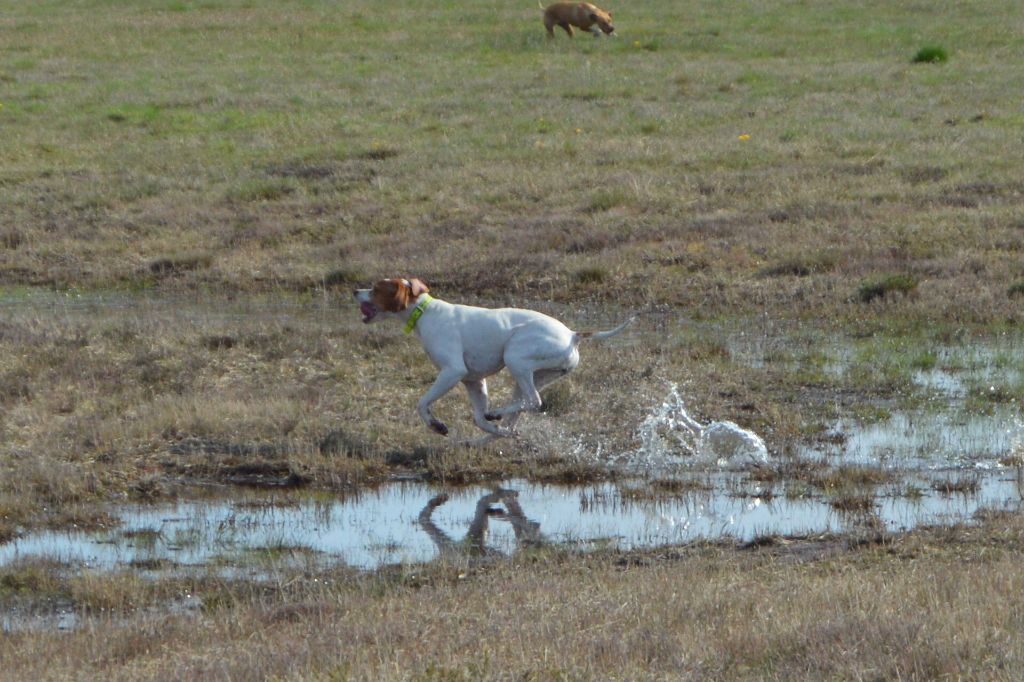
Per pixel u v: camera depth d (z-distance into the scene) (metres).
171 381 28.70
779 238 40.19
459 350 23.81
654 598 16.52
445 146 54.00
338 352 31.02
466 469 23.56
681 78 68.12
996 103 60.56
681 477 23.44
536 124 57.91
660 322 34.12
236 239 42.78
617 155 51.69
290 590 18.58
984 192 45.19
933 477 23.14
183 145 55.09
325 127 58.12
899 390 28.16
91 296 38.44
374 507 22.38
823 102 61.50
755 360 30.59
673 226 41.69
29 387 28.16
